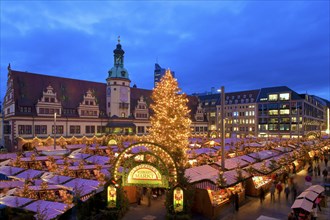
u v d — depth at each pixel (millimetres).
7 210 16719
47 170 35375
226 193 22625
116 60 93562
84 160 39594
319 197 23688
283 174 30688
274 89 117562
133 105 98250
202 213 19359
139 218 18297
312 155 50500
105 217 17234
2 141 79188
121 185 18328
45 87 79750
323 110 161000
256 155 36375
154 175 17281
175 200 17344
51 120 76312
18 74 76188
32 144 71062
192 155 40438
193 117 116875
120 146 50906
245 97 122250
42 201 20000
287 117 111188
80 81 89500
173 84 36656
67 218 17359
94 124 85688
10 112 73500
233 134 115438
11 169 33938
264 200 24656
